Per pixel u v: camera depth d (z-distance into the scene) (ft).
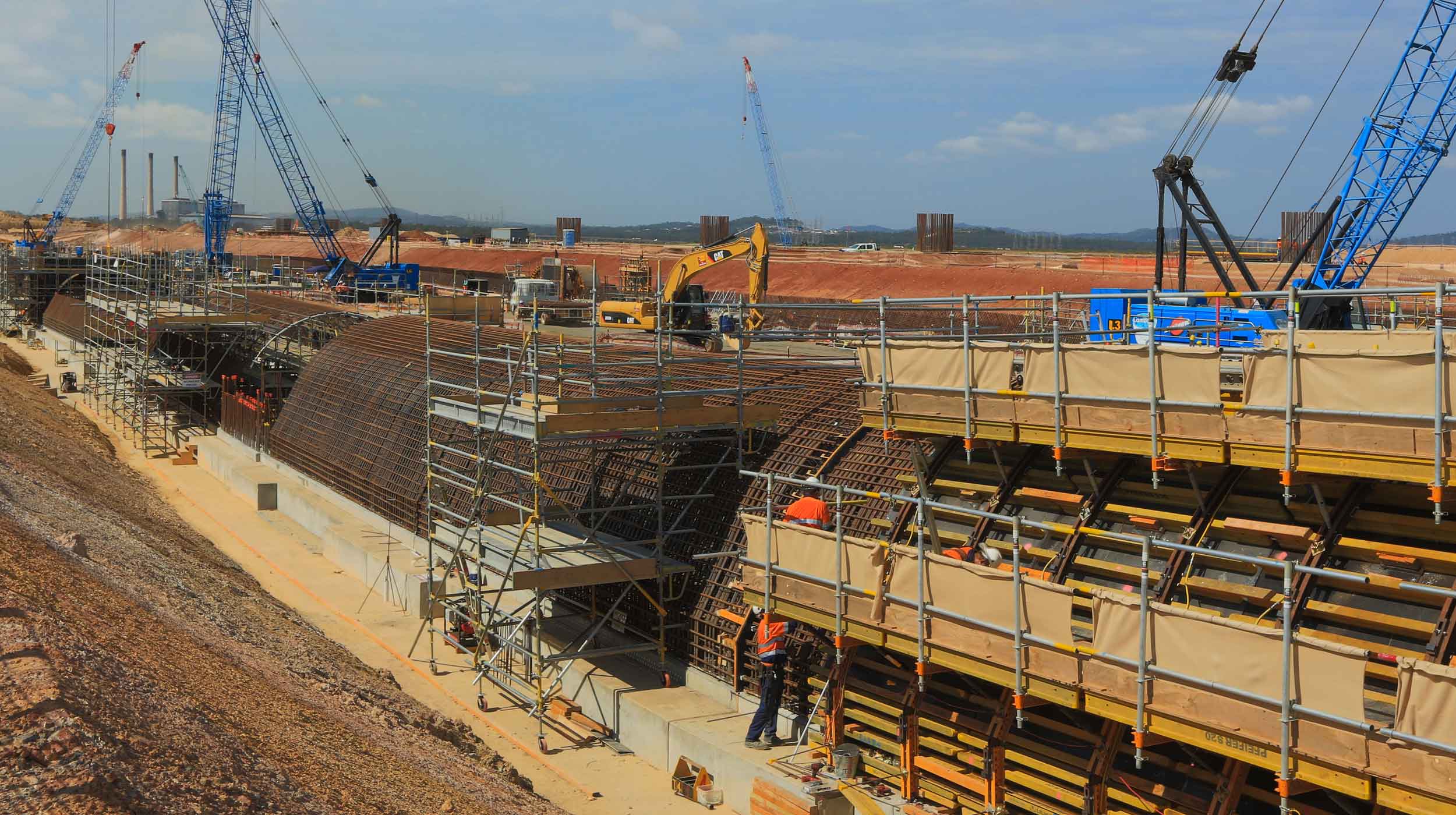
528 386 96.17
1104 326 88.89
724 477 75.25
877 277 280.51
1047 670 43.75
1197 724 38.91
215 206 346.13
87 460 120.47
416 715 61.05
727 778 59.77
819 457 71.77
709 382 84.74
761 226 177.88
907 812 53.11
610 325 153.69
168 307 179.11
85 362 202.08
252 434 143.23
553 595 83.30
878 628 50.62
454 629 82.89
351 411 122.31
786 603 55.72
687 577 72.54
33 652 35.29
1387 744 34.24
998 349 50.72
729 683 67.26
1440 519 38.60
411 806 41.32
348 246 531.09
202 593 69.72
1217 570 46.06
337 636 84.69
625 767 64.54
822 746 58.85
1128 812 45.75
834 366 91.30
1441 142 119.75
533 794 57.72
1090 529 48.93
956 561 47.01
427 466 91.25
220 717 40.63
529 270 381.60
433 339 129.18
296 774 38.40
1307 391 40.78
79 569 54.34
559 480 86.53
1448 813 32.94
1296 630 41.55
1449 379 37.27
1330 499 44.55
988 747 50.93
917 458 55.67
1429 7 118.42
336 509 114.11
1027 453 56.70
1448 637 38.29
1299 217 229.45
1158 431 44.96
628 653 75.61
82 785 27.91
